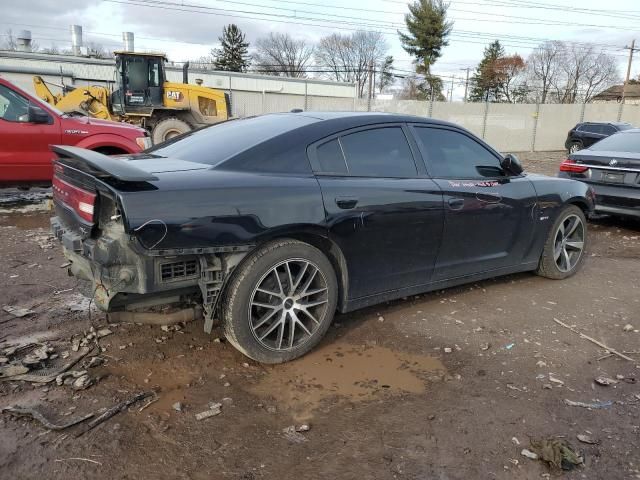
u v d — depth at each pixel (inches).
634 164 272.1
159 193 108.3
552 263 196.7
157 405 110.9
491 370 130.3
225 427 104.3
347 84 1518.2
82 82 1163.9
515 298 181.2
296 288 130.1
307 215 126.0
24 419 104.4
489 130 1029.2
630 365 134.9
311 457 96.6
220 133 149.7
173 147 152.6
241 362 130.2
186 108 646.5
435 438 102.7
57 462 92.6
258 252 122.6
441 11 2016.5
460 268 165.9
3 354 128.5
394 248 145.6
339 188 132.9
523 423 108.2
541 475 93.2
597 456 98.4
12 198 350.0
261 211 119.3
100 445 97.3
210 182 116.2
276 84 1397.6
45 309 158.1
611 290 193.2
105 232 111.6
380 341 144.4
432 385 122.6
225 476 91.0
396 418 109.0
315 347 139.3
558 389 122.0
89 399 111.8
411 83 2208.4
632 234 295.3
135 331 144.3
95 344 136.3
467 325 156.9
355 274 140.3
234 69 2701.8
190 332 145.1
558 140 1077.1
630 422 109.3
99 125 305.4
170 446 98.1
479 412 111.8
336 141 139.1
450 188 156.6
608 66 2603.3
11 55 1095.0
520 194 178.1
